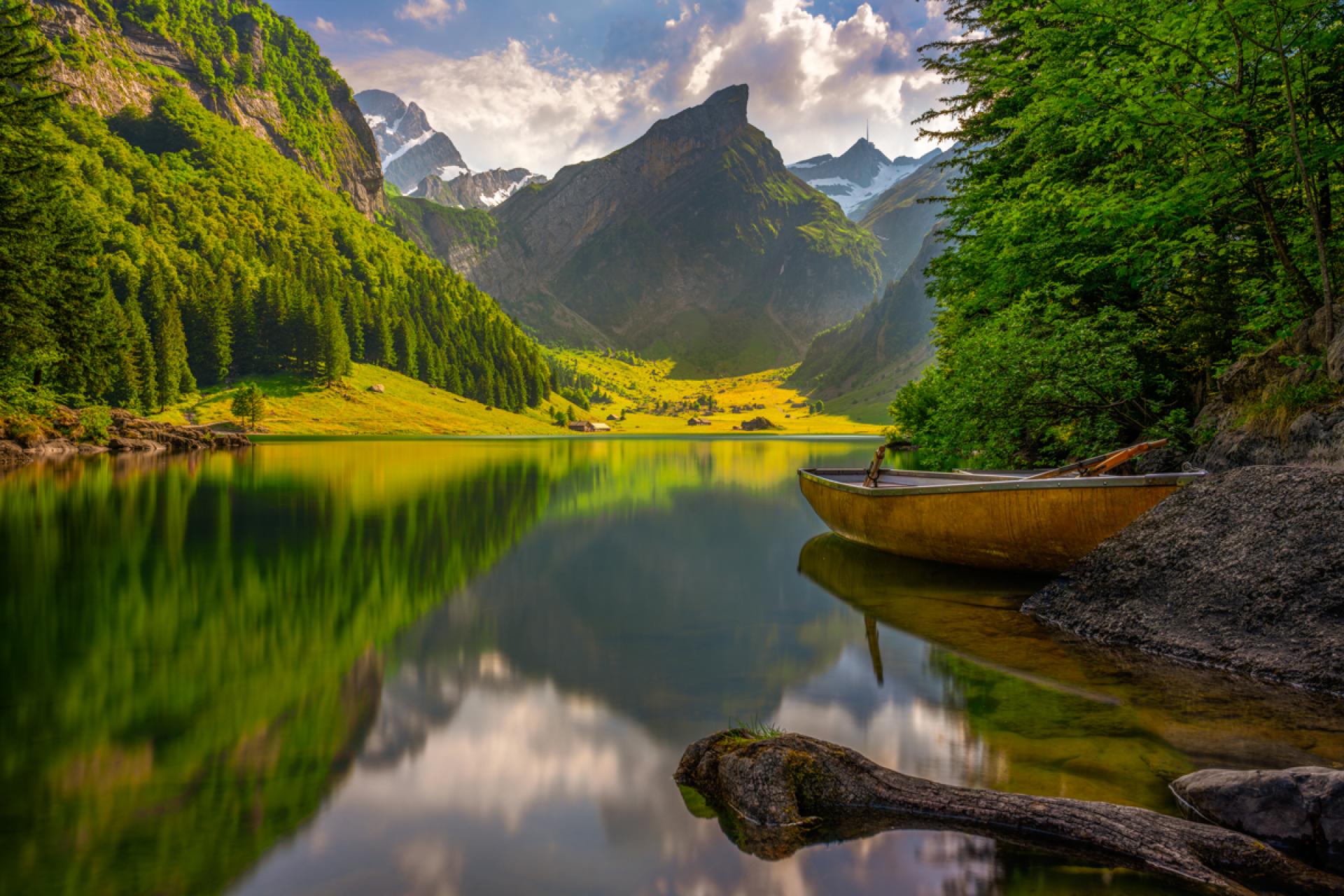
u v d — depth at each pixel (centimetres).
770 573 1069
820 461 4694
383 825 352
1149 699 511
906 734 458
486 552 1255
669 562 1168
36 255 3453
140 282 13088
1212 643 602
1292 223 1294
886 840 334
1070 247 1481
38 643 684
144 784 395
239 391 10975
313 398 13300
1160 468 1212
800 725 477
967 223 1922
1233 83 1128
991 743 440
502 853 327
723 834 344
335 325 13875
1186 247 1299
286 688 558
